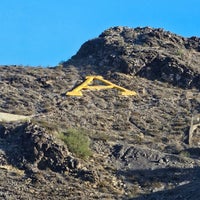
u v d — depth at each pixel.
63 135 77.62
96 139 81.19
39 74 104.44
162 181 72.88
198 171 74.94
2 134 77.12
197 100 99.00
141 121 91.38
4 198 66.38
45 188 69.25
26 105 93.31
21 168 72.31
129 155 77.69
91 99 96.94
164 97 99.31
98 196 68.88
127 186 71.88
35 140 74.12
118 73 104.12
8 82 101.38
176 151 81.75
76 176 71.88
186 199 65.62
